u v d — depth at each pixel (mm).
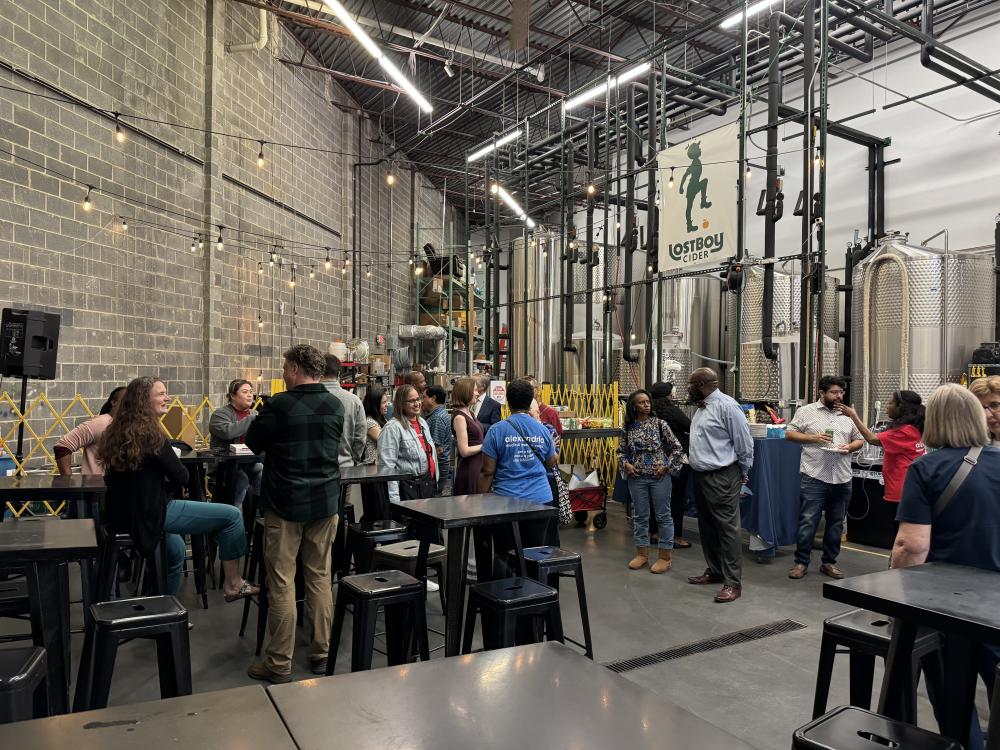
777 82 7316
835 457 5059
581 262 10281
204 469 5516
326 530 3322
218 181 9469
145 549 3316
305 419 3148
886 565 5504
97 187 7230
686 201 7227
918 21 9352
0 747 1027
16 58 6160
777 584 4988
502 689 1266
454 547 3004
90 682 2148
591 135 9883
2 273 6066
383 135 16688
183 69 8773
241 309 10180
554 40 11805
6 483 3600
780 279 8344
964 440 2242
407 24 11641
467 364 11961
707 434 4691
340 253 14180
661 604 4500
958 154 9031
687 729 1115
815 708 2395
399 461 4418
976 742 1975
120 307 7621
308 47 12648
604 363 9219
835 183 10391
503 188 13320
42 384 6543
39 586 2305
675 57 12211
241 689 1263
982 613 1660
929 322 7391
